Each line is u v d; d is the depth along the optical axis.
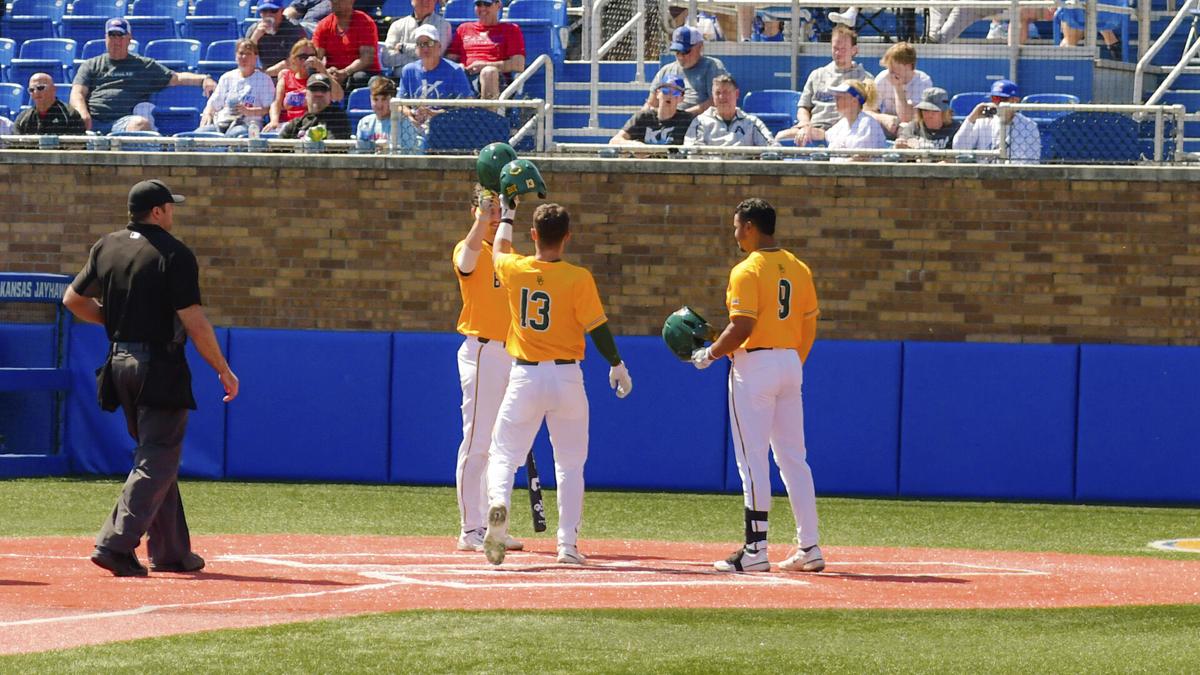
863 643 14.30
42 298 31.31
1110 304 30.50
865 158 32.38
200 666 12.78
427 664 12.97
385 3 41.78
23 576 17.50
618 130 37.66
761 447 18.89
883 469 30.41
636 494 30.28
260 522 25.36
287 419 31.55
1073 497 30.03
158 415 17.59
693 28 35.69
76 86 36.78
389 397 31.38
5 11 44.03
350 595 16.44
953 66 37.72
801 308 18.92
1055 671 13.12
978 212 30.59
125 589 16.61
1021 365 30.09
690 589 17.39
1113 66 38.78
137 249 17.36
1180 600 17.34
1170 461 29.80
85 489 29.30
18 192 32.47
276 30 37.66
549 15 41.41
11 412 32.53
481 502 21.14
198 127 37.22
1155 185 30.31
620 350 30.88
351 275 31.89
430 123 32.03
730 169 30.91
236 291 32.12
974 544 24.14
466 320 20.80
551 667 12.93
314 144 32.44
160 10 43.41
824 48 38.09
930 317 30.78
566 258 31.38
